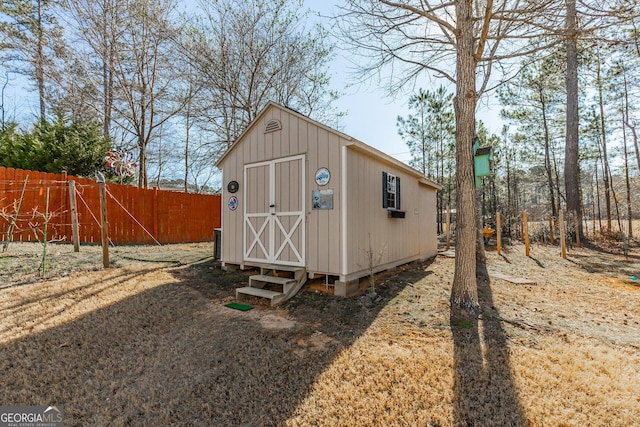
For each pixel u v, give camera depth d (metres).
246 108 11.77
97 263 6.42
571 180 12.91
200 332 4.04
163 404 2.80
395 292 5.43
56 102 14.10
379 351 3.46
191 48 11.43
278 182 6.11
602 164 16.53
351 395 2.78
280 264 5.99
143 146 13.66
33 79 15.17
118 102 14.09
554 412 2.48
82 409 2.75
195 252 8.77
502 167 19.53
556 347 3.48
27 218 7.38
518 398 2.65
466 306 4.49
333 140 5.38
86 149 10.43
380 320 4.28
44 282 5.15
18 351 3.37
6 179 7.16
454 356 3.31
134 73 13.66
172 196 11.01
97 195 8.80
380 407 2.62
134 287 5.38
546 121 16.17
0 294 4.56
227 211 7.01
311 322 4.34
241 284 6.02
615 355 3.30
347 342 3.71
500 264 8.14
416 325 4.11
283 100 12.79
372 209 6.18
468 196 4.62
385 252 6.65
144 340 3.84
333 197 5.33
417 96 16.38
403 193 7.83
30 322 3.94
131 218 9.64
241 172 6.78
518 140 17.36
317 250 5.51
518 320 4.23
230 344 3.72
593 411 2.48
